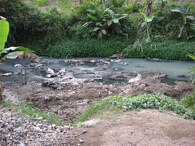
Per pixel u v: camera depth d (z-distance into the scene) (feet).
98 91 23.80
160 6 54.54
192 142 10.30
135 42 48.26
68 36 53.21
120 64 39.88
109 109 15.60
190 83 27.12
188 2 54.13
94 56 48.80
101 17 50.96
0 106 15.72
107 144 10.20
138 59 45.11
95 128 12.44
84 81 28.63
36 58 17.98
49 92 23.81
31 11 51.75
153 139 10.53
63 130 12.59
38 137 11.25
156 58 45.16
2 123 12.06
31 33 52.47
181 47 45.29
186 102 20.01
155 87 24.21
